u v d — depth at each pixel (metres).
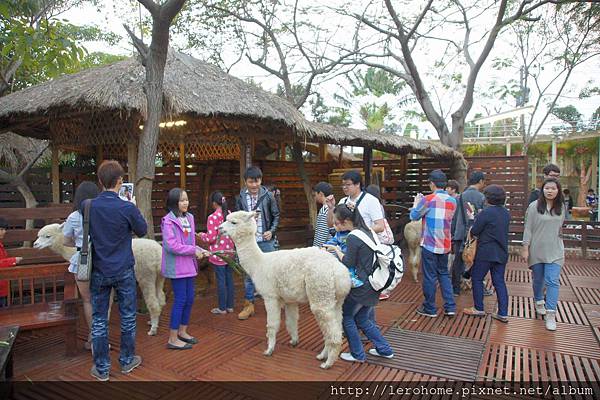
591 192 18.80
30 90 7.28
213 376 3.66
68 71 9.26
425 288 5.32
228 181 9.52
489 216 5.10
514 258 9.77
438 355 4.11
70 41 5.55
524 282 7.31
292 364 3.91
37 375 3.66
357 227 3.89
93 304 3.54
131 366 3.73
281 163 9.88
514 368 3.82
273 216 5.45
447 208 5.14
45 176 9.81
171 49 7.87
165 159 9.24
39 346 4.33
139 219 3.66
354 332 3.90
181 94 6.18
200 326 4.98
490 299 6.19
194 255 4.25
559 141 21.16
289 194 9.96
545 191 4.92
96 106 5.53
